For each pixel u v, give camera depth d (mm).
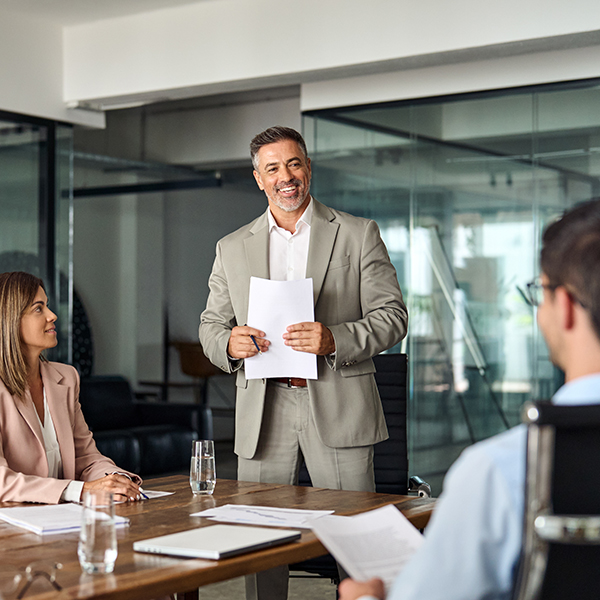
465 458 925
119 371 9375
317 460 2408
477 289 4664
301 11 4500
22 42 5078
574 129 4398
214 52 4773
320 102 5184
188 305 9828
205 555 1347
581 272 905
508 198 4574
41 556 1408
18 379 2232
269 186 2463
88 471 2330
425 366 4824
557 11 3850
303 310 2307
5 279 2266
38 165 5262
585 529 824
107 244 9250
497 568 900
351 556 1256
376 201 4996
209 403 9742
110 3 4848
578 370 926
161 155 8062
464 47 4070
